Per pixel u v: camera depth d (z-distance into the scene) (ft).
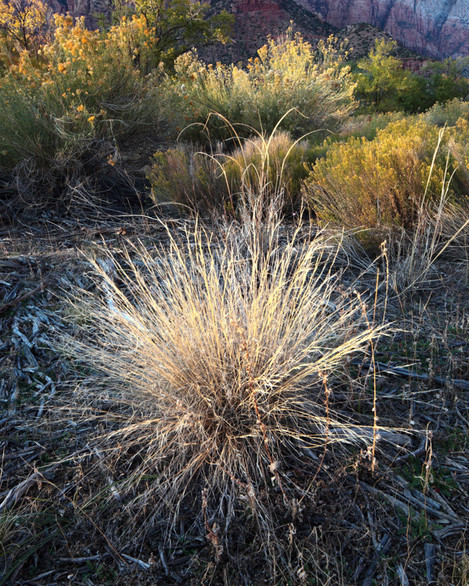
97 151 16.75
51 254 11.90
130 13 57.93
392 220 12.18
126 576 5.07
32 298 10.02
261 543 5.31
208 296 7.32
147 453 6.43
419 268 10.77
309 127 27.35
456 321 9.24
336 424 6.49
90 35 17.57
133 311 7.67
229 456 6.16
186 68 28.94
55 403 7.41
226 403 6.75
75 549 5.36
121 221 15.06
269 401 6.86
